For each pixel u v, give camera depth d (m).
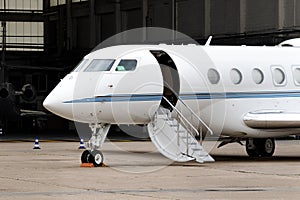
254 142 54.25
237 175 38.78
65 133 106.56
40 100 120.81
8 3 127.19
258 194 30.91
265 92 50.81
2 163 47.06
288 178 37.22
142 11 108.69
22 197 29.98
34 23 129.12
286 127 49.69
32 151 60.66
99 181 35.81
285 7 89.06
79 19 122.94
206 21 99.12
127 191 31.92
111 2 114.44
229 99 49.50
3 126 121.12
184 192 31.58
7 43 128.00
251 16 93.06
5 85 101.38
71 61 118.12
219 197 29.98
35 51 128.00
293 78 52.16
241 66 50.41
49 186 33.78
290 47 54.25
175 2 101.38
